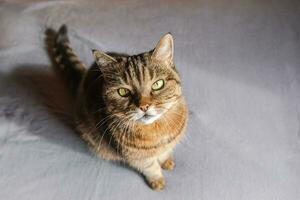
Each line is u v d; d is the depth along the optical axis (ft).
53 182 1.49
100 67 1.36
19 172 1.51
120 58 1.36
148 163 1.47
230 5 2.19
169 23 2.12
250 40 1.99
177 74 1.41
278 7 2.14
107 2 2.30
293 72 1.81
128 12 2.22
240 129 1.63
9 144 1.59
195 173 1.51
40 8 2.27
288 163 1.50
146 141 1.40
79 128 1.63
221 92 1.77
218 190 1.44
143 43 2.04
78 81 1.81
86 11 2.25
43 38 2.11
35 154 1.57
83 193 1.46
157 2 2.27
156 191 1.47
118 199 1.44
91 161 1.57
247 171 1.49
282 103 1.70
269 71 1.83
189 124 1.66
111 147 1.50
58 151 1.60
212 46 1.98
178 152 1.59
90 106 1.54
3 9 2.25
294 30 2.00
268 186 1.43
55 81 1.88
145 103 1.28
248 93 1.75
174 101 1.36
